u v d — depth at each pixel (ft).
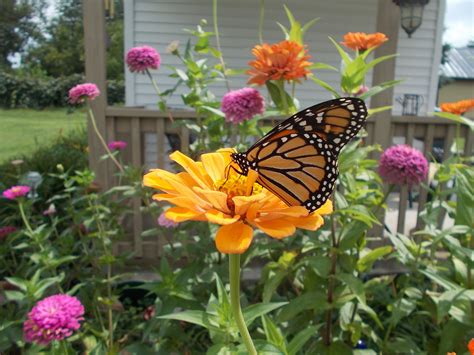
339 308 6.06
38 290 6.08
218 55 8.78
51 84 59.31
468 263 5.28
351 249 6.02
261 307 3.49
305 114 3.22
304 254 7.09
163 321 5.94
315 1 23.17
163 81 22.57
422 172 5.82
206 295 6.93
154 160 21.04
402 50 23.38
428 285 7.66
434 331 6.95
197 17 22.63
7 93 58.70
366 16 23.59
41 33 73.82
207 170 3.34
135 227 10.87
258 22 23.12
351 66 5.87
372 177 6.91
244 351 3.25
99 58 10.30
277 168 3.14
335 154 3.16
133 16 22.18
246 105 7.00
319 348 5.76
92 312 7.98
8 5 71.61
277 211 2.76
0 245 8.63
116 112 10.62
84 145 22.91
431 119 11.14
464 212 5.33
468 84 60.75
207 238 7.31
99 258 7.95
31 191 10.77
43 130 42.91
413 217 15.42
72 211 8.83
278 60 5.90
